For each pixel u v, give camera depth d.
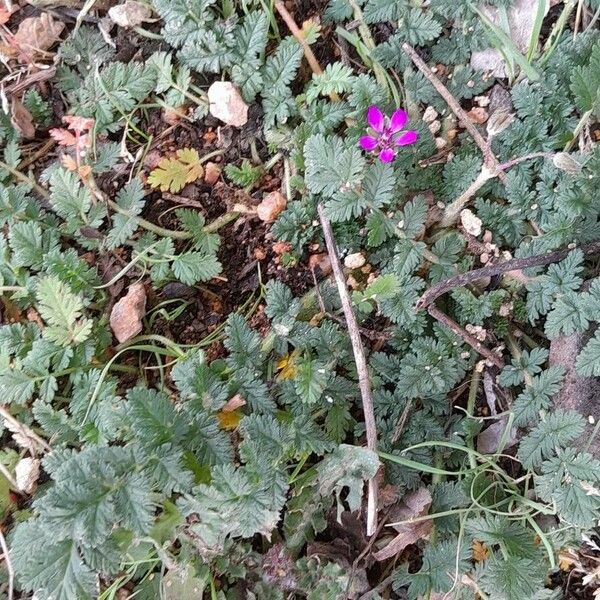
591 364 0.14
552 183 0.15
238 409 0.15
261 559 0.15
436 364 0.15
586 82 0.14
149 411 0.13
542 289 0.15
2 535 0.15
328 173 0.15
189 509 0.13
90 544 0.12
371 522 0.14
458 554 0.14
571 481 0.14
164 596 0.15
